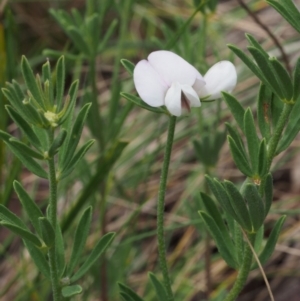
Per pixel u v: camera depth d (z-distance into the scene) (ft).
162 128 1.48
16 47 1.49
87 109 0.91
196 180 1.57
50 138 0.89
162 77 0.90
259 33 1.82
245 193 0.89
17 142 0.88
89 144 0.92
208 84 0.91
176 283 1.39
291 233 1.45
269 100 0.92
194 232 1.53
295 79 0.89
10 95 0.89
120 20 2.00
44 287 1.32
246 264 0.94
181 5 2.02
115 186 1.52
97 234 1.37
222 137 1.24
